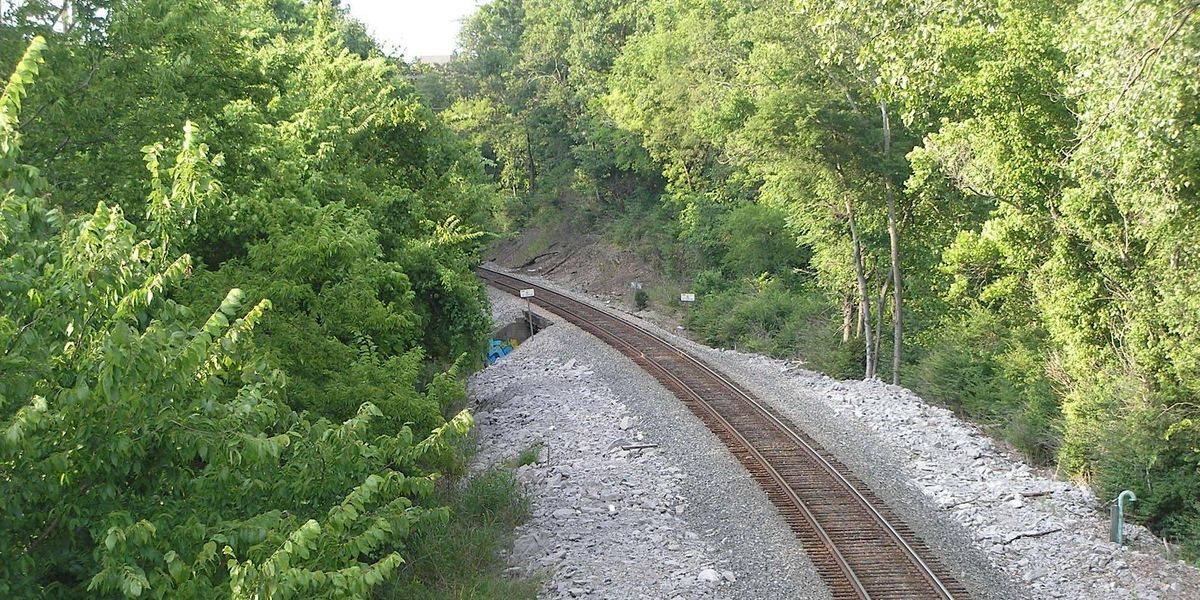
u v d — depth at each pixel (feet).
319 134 81.35
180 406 23.81
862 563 50.19
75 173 46.52
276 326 46.68
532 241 236.22
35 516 22.76
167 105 48.75
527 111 238.07
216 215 51.01
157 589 21.75
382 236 81.82
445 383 59.26
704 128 121.60
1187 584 48.96
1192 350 60.44
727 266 166.81
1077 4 59.77
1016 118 69.15
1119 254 67.97
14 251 21.95
